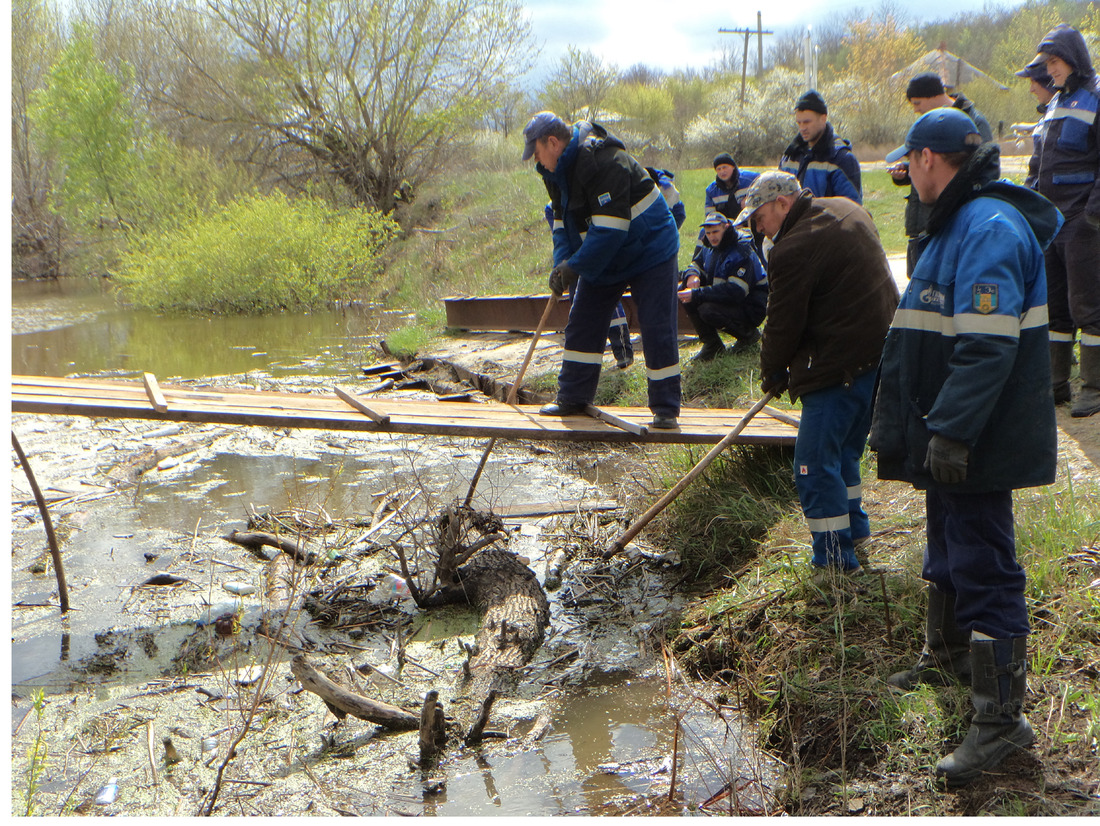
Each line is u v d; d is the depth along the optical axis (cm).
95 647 394
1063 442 446
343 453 700
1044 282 244
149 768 307
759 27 4544
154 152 2030
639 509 518
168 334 1340
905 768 266
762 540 436
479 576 442
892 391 263
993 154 247
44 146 2158
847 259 341
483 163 2248
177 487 616
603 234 462
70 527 536
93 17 2588
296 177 2102
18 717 338
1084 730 259
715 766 286
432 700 310
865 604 345
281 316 1527
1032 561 328
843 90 2881
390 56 1955
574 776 298
